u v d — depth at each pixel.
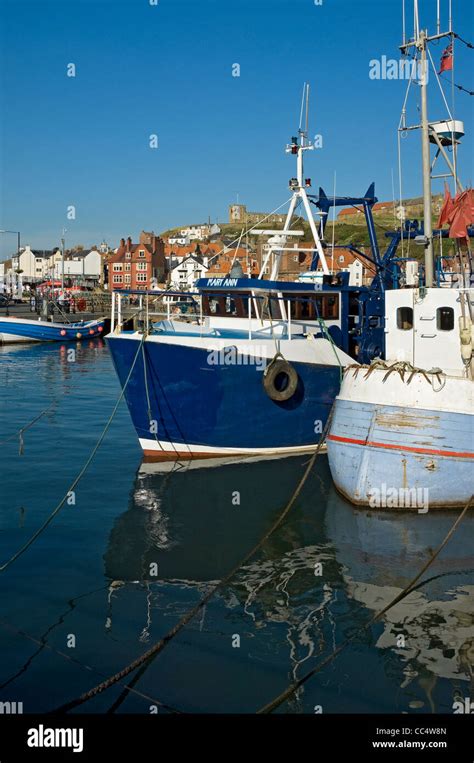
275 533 11.40
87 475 14.85
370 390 13.02
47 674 7.12
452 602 8.80
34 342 52.97
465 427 12.27
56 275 136.88
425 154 14.56
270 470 15.37
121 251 113.75
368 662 7.39
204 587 9.29
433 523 11.82
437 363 14.26
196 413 16.02
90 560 10.18
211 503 13.00
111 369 36.00
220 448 16.41
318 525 11.80
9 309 76.19
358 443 12.94
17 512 12.38
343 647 7.69
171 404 15.94
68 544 10.83
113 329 16.23
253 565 10.04
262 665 7.33
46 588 9.20
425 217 14.67
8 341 51.84
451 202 15.27
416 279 15.16
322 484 14.30
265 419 16.42
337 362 17.02
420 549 10.64
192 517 12.19
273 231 18.81
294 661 7.42
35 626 8.15
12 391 27.70
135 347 15.50
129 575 9.66
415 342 14.53
